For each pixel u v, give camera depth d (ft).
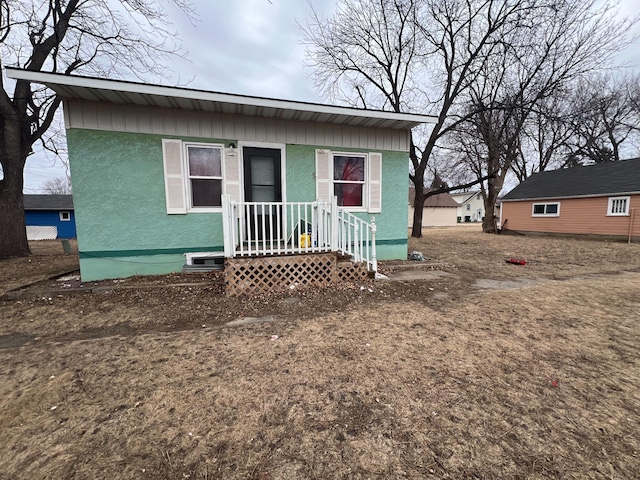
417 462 5.37
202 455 5.48
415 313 13.38
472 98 46.80
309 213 22.08
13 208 30.35
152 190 18.83
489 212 62.28
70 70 32.35
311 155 21.84
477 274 22.15
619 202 44.75
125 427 6.20
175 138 18.90
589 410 6.88
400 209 25.05
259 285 15.99
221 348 9.87
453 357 9.36
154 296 15.49
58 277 19.58
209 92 17.02
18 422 6.34
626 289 17.89
